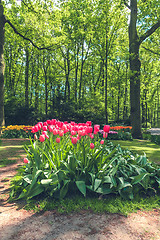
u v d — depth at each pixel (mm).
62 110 19312
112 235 2332
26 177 3375
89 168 3518
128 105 34906
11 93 23062
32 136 12648
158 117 61406
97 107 19969
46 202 3104
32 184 3045
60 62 29328
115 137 13250
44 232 2381
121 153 4555
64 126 3822
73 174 3455
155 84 37000
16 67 29328
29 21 17000
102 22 19391
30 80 31984
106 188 3369
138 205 3143
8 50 27312
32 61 28719
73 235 2326
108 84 27875
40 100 31641
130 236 2322
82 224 2576
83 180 3453
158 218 2799
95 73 30625
